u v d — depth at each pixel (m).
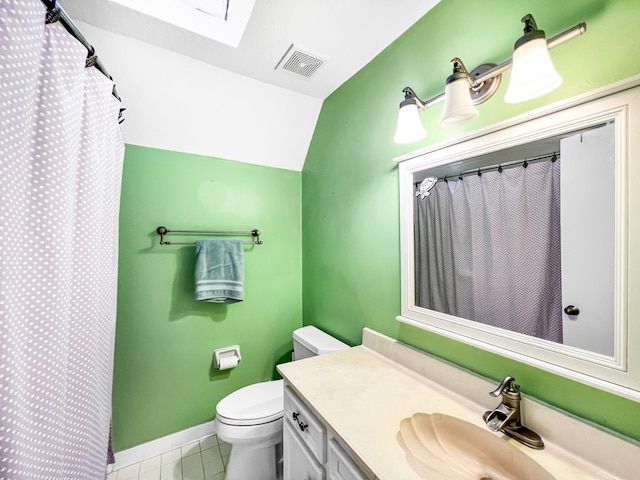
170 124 1.58
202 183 1.77
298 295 2.14
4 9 0.52
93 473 0.95
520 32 0.80
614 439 0.61
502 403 0.78
